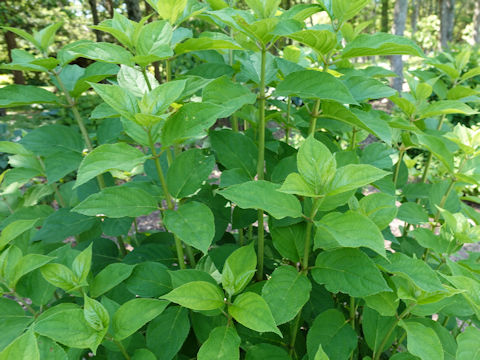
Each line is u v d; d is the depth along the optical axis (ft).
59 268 3.76
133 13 24.04
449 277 3.56
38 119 28.68
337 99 3.76
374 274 3.54
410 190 6.61
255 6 4.26
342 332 4.38
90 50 3.79
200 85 4.08
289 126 6.07
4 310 3.97
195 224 3.60
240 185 3.59
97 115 4.05
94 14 52.19
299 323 5.27
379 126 4.25
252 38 4.21
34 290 4.13
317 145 3.46
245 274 3.58
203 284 3.47
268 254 5.84
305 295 3.65
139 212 3.79
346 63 5.74
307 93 3.94
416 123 6.27
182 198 4.35
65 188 6.92
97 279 4.11
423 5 120.67
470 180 5.24
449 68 6.50
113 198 3.76
